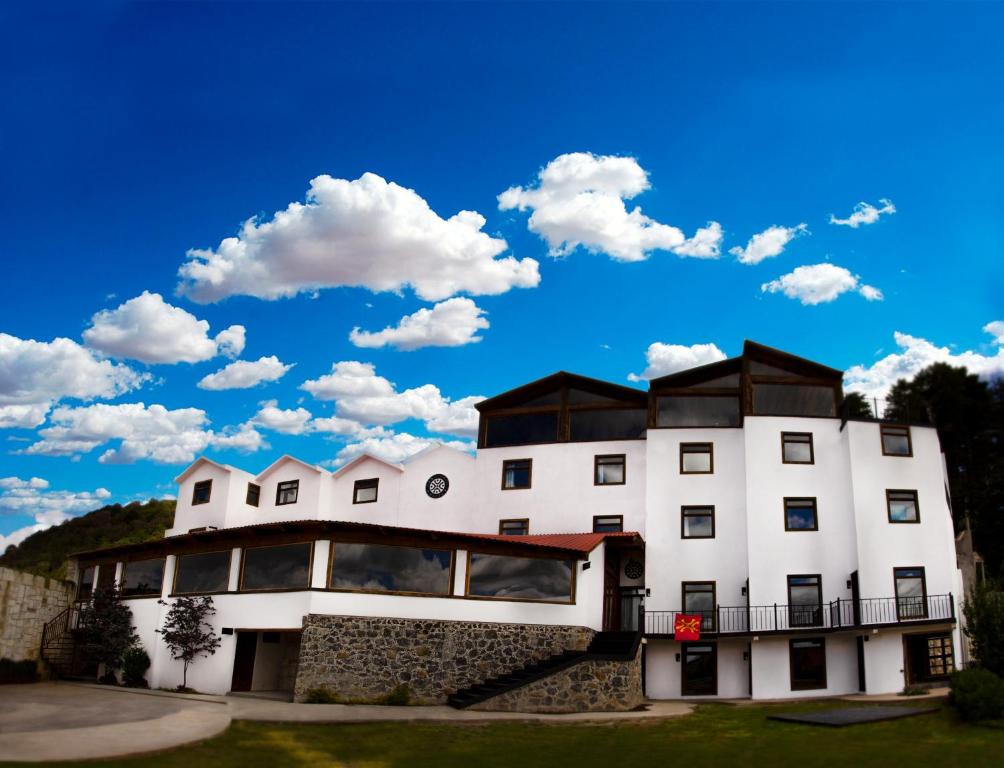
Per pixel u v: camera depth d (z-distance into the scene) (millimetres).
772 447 29578
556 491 31719
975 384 48906
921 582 28562
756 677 27109
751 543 28578
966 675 19516
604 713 21109
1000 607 21469
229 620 23141
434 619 22531
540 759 15828
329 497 35812
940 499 29594
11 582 24953
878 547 28562
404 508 33969
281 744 15898
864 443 29641
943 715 19375
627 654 22391
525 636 23438
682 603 28797
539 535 30484
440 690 21969
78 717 16672
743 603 28469
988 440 47250
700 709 22828
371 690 21359
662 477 30281
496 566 23891
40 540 61688
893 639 27406
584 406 32625
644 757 16078
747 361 30656
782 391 30469
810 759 15742
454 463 33812
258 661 24141
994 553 42938
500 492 32594
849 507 28891
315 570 21906
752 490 29141
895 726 18609
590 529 30812
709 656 28000
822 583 28266
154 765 13375
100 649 24672
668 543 29516
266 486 37500
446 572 23203
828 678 27406
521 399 33750
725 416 30688
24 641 25406
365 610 21984
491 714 20328
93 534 60281
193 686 23219
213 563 24312
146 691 22234
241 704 19812
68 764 12719
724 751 16609
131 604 25906
